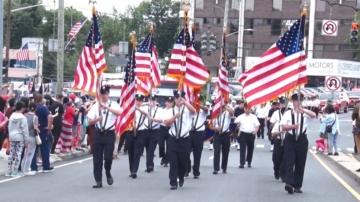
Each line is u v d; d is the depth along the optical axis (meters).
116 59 67.38
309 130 37.72
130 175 15.02
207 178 15.09
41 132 15.55
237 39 65.44
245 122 17.77
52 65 63.22
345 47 65.12
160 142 17.88
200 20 65.06
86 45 17.39
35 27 73.75
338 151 24.16
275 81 12.98
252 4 65.69
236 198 11.89
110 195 11.95
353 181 15.14
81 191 12.45
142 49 20.06
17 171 14.88
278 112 14.56
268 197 12.11
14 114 14.81
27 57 38.44
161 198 11.68
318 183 14.58
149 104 15.69
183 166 13.18
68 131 19.66
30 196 11.74
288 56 12.91
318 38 65.38
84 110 21.20
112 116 12.84
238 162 19.72
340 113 53.31
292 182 12.52
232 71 58.16
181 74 13.93
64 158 19.38
